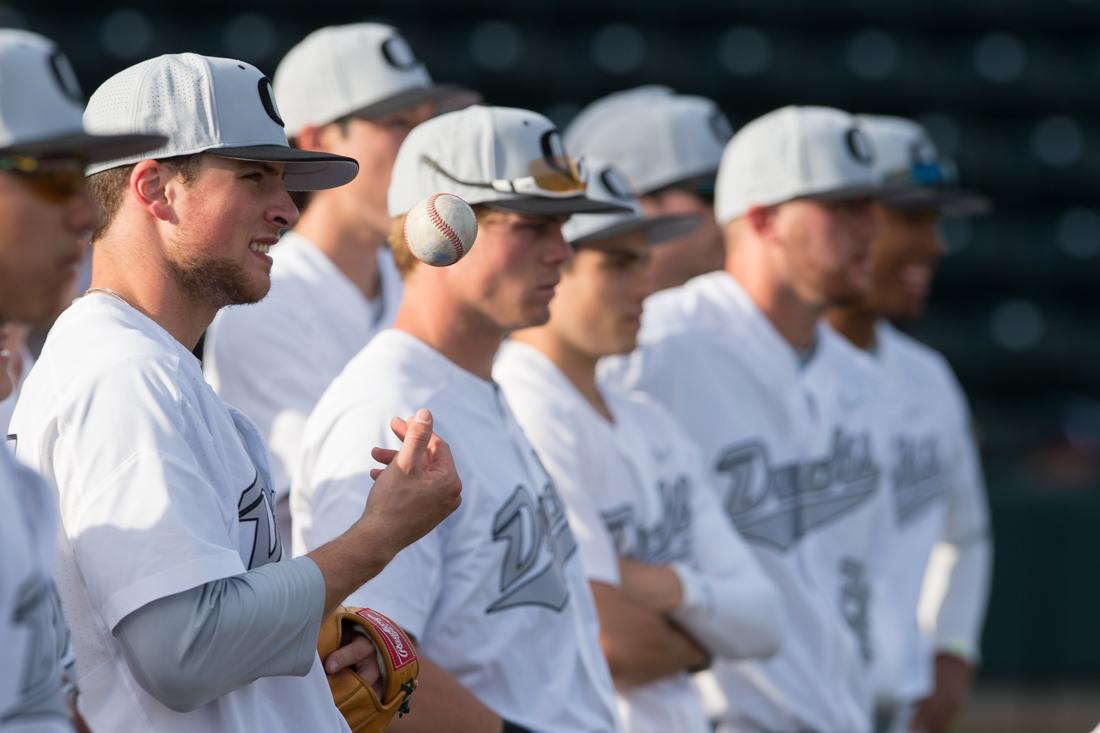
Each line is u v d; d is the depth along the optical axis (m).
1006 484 36.16
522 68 43.59
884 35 46.41
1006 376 43.09
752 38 45.41
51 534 6.75
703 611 13.38
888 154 19.47
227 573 7.75
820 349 17.27
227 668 7.66
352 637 9.39
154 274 8.44
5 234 6.62
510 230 10.80
